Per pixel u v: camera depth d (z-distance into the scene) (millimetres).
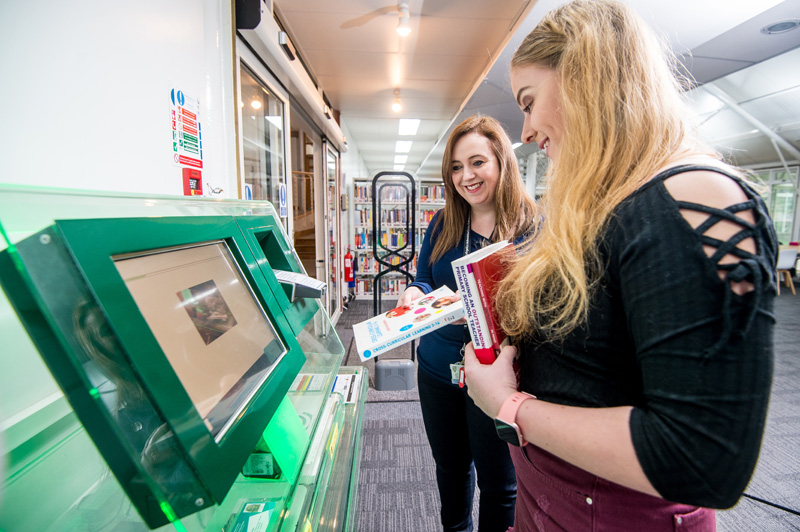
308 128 3434
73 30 666
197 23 1120
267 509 452
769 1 1856
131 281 325
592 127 448
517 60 552
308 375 671
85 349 259
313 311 751
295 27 2559
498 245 587
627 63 437
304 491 504
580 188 453
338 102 4453
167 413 287
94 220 297
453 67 3283
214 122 1222
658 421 344
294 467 492
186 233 422
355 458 756
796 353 3482
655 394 350
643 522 469
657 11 1969
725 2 1870
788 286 6840
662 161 417
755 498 1689
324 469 560
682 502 349
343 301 5164
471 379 557
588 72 445
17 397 404
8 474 352
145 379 279
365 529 1543
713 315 321
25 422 390
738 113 5289
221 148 1262
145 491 271
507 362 546
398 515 1614
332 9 2320
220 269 492
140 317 300
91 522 368
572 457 410
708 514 492
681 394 329
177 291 385
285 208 2492
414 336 773
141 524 374
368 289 5680
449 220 1272
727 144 6770
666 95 440
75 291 261
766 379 316
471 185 1155
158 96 926
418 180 5184
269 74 2098
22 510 345
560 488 521
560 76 483
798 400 2584
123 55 797
